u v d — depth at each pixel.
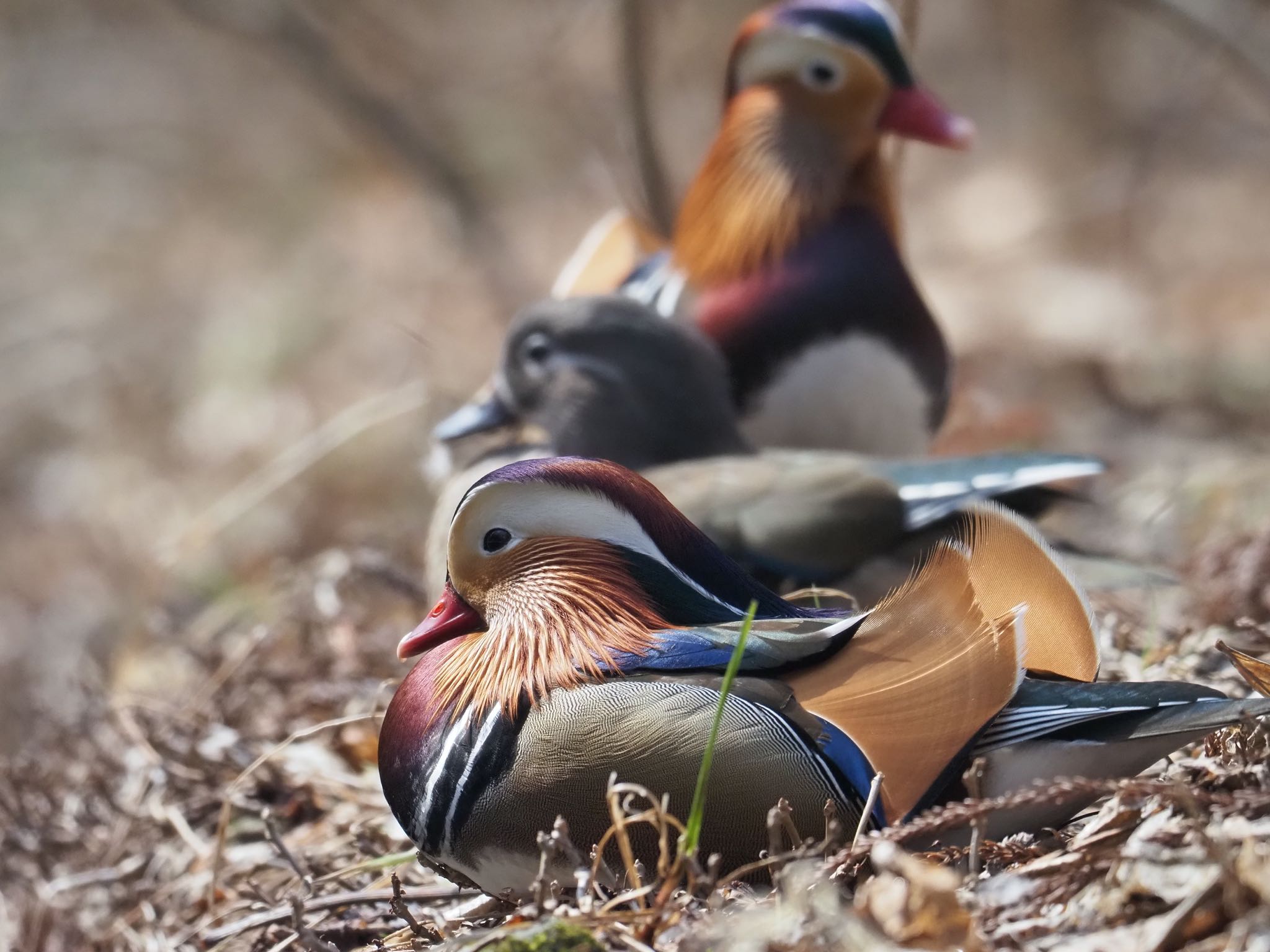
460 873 6.39
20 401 20.80
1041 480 8.91
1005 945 5.19
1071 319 17.47
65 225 25.19
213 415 19.36
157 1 29.66
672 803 5.81
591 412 9.81
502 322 19.66
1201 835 5.05
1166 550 11.45
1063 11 22.22
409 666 9.80
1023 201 20.78
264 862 8.09
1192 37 20.27
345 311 20.88
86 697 10.32
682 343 9.88
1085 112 21.92
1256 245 19.28
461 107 24.17
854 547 8.75
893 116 10.64
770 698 5.84
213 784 8.85
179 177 26.02
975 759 5.67
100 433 19.97
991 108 23.12
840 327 10.39
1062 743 5.70
